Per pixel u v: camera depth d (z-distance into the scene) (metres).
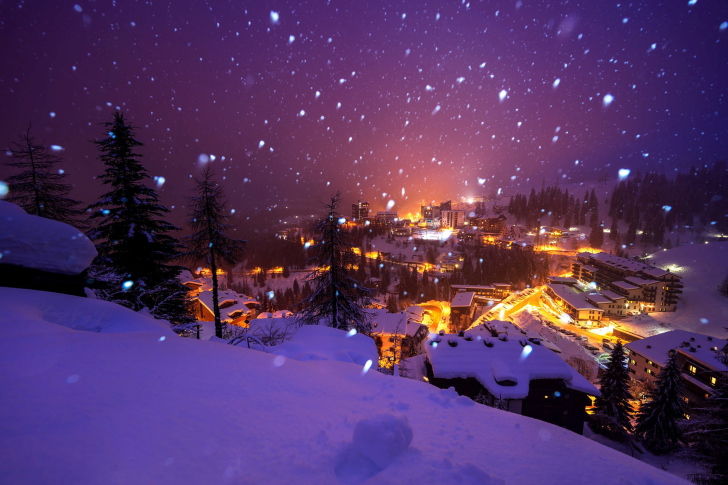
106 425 2.46
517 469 2.76
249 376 3.94
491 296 88.19
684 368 32.97
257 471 2.23
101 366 3.53
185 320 13.95
